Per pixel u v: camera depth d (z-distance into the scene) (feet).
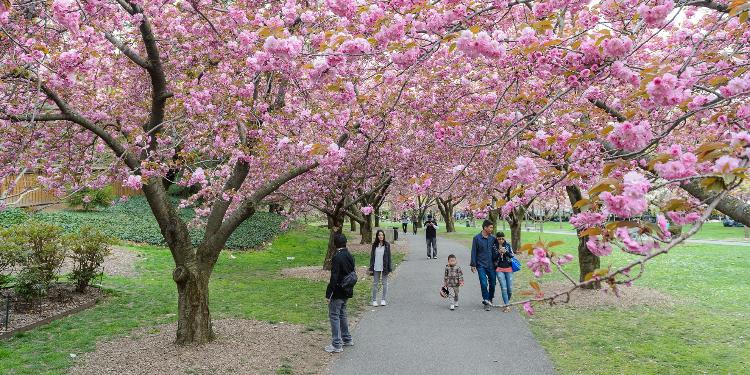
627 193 7.36
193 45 25.82
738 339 23.32
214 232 23.59
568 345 22.66
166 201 22.59
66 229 54.44
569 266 50.37
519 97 15.48
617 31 15.76
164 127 26.30
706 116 12.38
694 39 17.22
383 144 35.42
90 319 27.32
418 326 26.78
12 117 17.92
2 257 26.71
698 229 6.63
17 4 15.75
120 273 41.70
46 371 18.63
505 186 13.15
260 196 24.09
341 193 46.68
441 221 241.35
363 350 22.30
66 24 14.34
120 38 24.68
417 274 48.60
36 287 27.25
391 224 209.15
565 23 23.52
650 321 27.14
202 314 23.02
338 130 25.17
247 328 26.07
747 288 37.55
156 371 19.01
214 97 24.75
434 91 26.40
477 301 34.06
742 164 6.98
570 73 11.64
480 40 11.15
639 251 7.79
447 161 35.68
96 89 27.48
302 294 36.68
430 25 12.81
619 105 15.62
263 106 24.04
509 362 20.26
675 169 8.02
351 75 16.40
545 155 12.01
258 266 52.80
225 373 18.97
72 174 23.63
